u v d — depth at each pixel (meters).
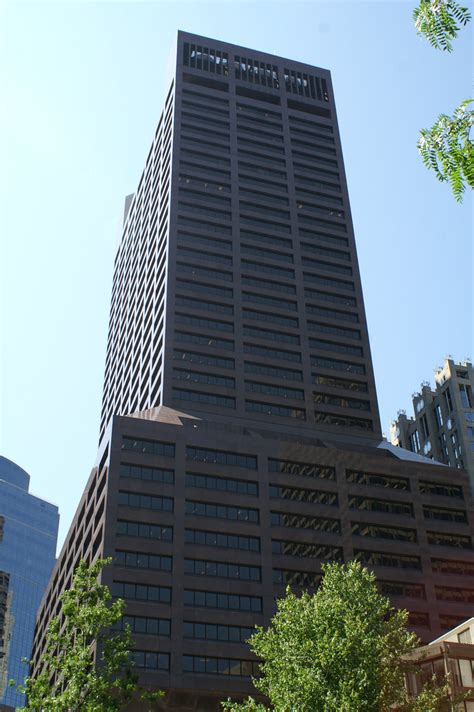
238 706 48.44
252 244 141.50
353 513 107.56
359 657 45.34
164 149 156.62
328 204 153.00
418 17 16.67
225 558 97.44
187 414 116.88
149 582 92.38
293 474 108.44
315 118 166.38
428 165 16.25
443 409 149.75
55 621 52.44
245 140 156.00
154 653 87.69
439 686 55.78
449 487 114.81
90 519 107.25
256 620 93.38
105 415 163.62
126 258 176.25
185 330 127.31
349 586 51.91
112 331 175.50
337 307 139.75
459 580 105.44
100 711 45.59
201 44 168.50
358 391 131.38
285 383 127.50
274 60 172.50
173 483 101.44
